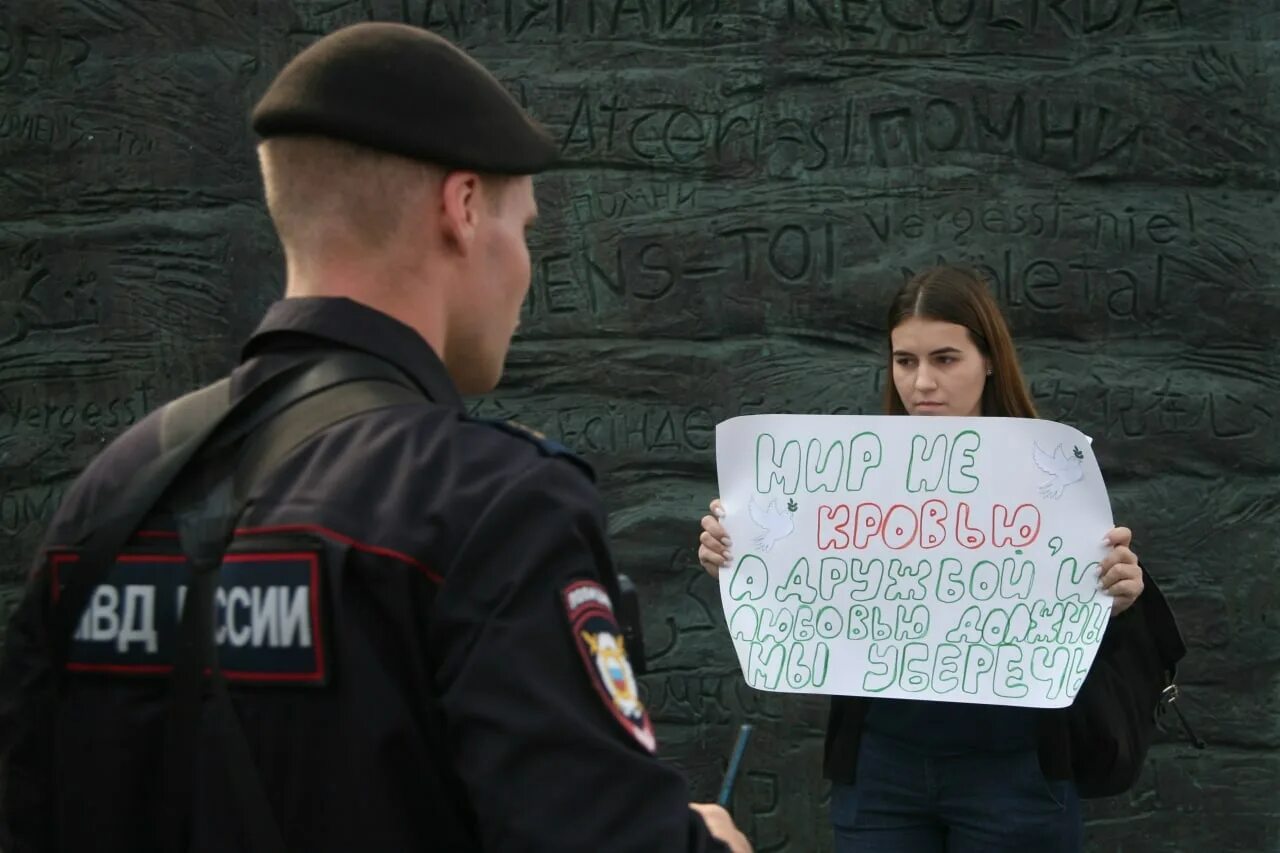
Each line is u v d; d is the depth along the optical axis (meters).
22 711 1.92
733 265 6.14
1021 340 6.07
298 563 1.71
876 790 4.29
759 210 6.12
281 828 1.70
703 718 6.19
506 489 1.72
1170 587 6.07
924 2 6.07
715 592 6.17
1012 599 4.19
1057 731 4.14
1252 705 6.04
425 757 1.70
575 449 6.21
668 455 6.17
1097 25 6.04
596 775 1.64
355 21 6.21
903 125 6.09
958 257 6.07
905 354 4.45
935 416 4.34
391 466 1.75
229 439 1.84
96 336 6.31
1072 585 4.16
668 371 6.17
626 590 2.10
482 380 2.07
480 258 1.96
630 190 6.17
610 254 6.17
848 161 6.10
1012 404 4.43
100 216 6.30
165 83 6.26
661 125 6.14
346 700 1.68
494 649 1.65
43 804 1.92
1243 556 6.04
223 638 1.75
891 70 6.08
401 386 1.87
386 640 1.70
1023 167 6.07
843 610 4.30
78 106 6.29
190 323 6.26
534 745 1.62
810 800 6.13
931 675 4.21
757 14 6.11
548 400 6.22
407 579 1.68
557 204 6.18
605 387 6.19
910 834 4.29
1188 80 6.01
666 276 6.16
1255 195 6.02
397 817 1.69
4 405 6.37
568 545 1.72
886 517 4.30
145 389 6.29
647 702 6.19
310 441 1.80
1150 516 6.07
